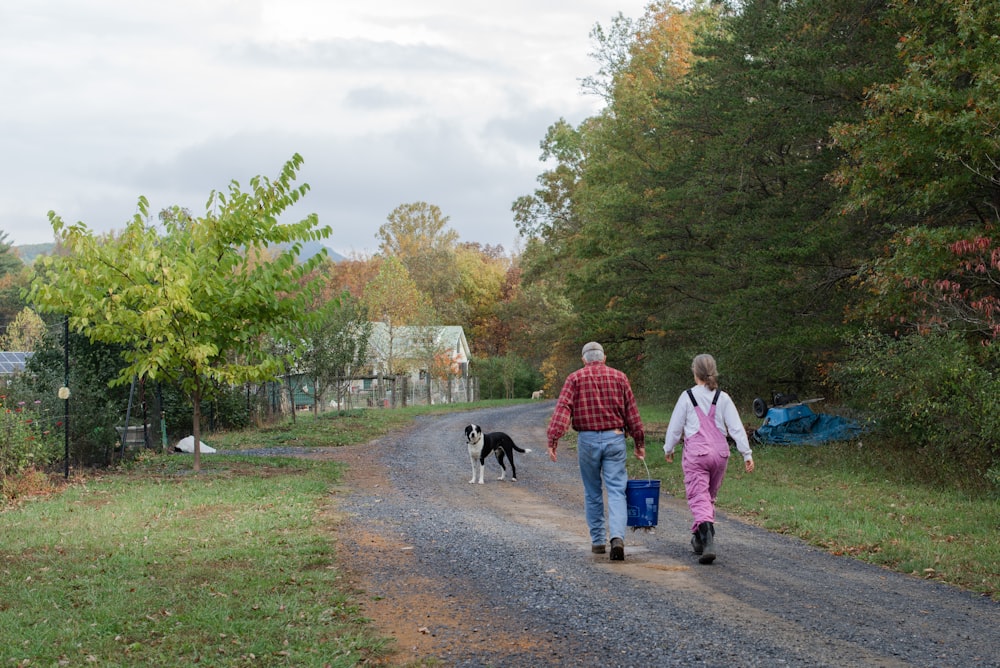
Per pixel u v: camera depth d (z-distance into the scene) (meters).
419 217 93.56
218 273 15.20
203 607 5.89
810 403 21.53
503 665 4.78
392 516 10.48
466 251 98.94
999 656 4.92
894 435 16.80
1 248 87.19
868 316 15.89
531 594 6.37
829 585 6.74
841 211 15.68
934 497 11.78
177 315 14.89
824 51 17.98
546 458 19.88
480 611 5.93
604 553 7.83
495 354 92.50
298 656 4.90
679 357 25.03
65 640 5.19
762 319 19.41
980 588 6.68
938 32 14.13
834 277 19.62
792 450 17.69
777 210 20.39
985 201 15.49
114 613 5.73
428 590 6.55
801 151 21.91
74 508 10.76
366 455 20.17
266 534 8.87
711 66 22.45
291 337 16.36
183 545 8.24
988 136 12.41
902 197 15.41
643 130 32.12
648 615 5.74
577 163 47.91
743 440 7.46
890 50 17.34
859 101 18.34
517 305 77.62
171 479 13.94
